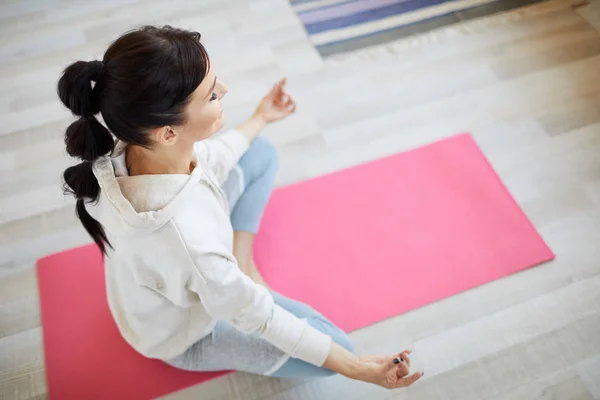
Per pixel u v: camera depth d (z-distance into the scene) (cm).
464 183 163
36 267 152
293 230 156
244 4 209
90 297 147
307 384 135
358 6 206
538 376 134
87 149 79
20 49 200
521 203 160
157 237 84
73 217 161
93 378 136
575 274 147
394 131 176
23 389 135
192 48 73
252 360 118
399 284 147
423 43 196
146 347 119
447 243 153
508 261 149
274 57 194
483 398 132
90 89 72
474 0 205
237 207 138
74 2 209
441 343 139
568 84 183
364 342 139
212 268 87
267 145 141
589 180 163
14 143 176
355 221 157
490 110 179
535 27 197
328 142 174
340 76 189
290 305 122
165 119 75
